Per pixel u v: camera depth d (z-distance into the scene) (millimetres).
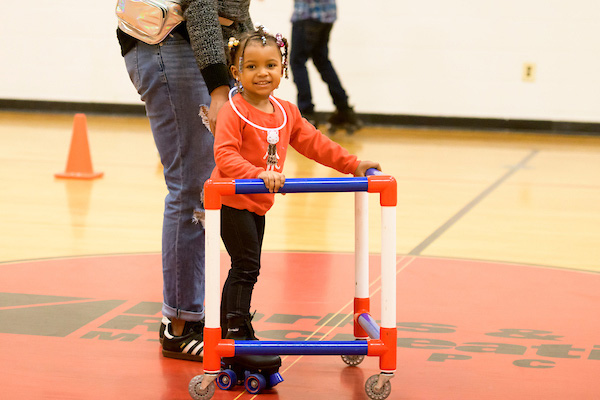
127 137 12125
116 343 4016
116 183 8750
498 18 13344
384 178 3266
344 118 12633
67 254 5832
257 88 3479
